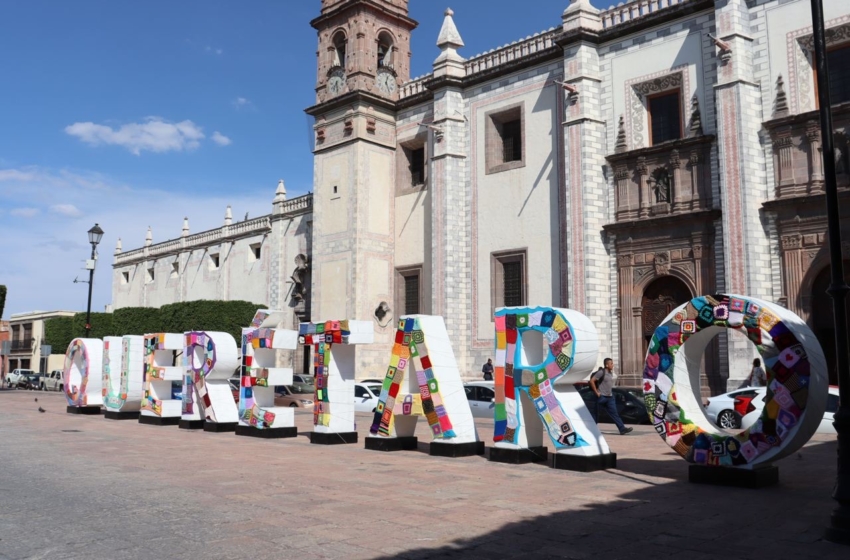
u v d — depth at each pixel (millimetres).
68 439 19219
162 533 8617
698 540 8195
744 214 25047
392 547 7938
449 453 15555
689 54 27922
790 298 24469
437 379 16016
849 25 24094
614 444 17750
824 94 8977
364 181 37844
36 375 62656
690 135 27547
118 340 27078
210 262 55125
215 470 13641
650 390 12570
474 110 35594
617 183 29719
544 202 32188
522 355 14688
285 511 9805
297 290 44906
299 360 44438
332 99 38812
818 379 10891
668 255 27953
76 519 9398
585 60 30359
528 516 9445
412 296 37844
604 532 8578
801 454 15680
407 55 40562
